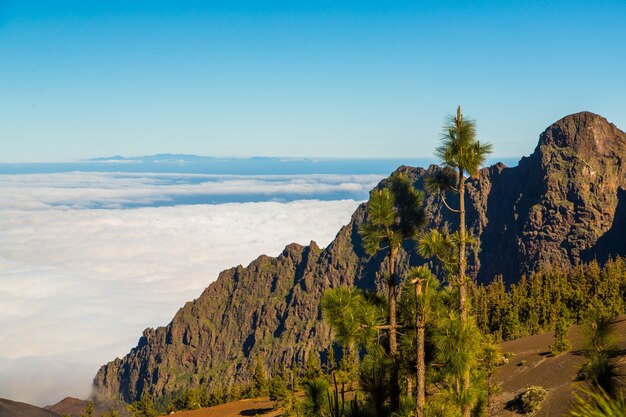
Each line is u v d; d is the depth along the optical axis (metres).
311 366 116.19
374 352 17.05
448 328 15.15
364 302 17.56
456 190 18.38
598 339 8.91
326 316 16.97
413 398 16.84
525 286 152.00
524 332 114.00
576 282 141.00
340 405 16.00
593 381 7.86
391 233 18.30
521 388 53.78
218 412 114.81
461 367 14.98
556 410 44.28
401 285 18.39
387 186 19.06
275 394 105.12
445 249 17.86
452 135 17.95
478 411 17.75
